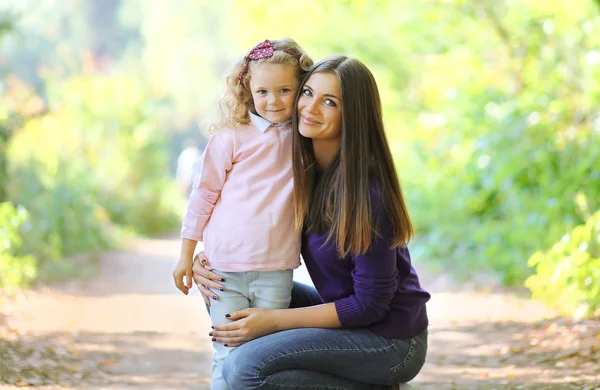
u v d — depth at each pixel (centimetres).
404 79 1733
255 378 416
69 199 1558
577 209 979
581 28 1205
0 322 824
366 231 413
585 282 778
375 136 428
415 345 441
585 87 1117
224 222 440
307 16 1659
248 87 452
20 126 1312
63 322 855
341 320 424
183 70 4222
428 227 1373
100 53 4503
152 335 812
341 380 434
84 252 1534
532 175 1095
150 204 2162
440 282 1123
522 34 1332
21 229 1149
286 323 429
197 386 615
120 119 2147
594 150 954
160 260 1535
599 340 681
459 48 1431
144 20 4469
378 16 1702
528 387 574
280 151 443
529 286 862
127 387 604
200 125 475
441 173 1359
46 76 1992
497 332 773
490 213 1259
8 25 1483
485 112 1230
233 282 441
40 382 597
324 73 423
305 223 440
